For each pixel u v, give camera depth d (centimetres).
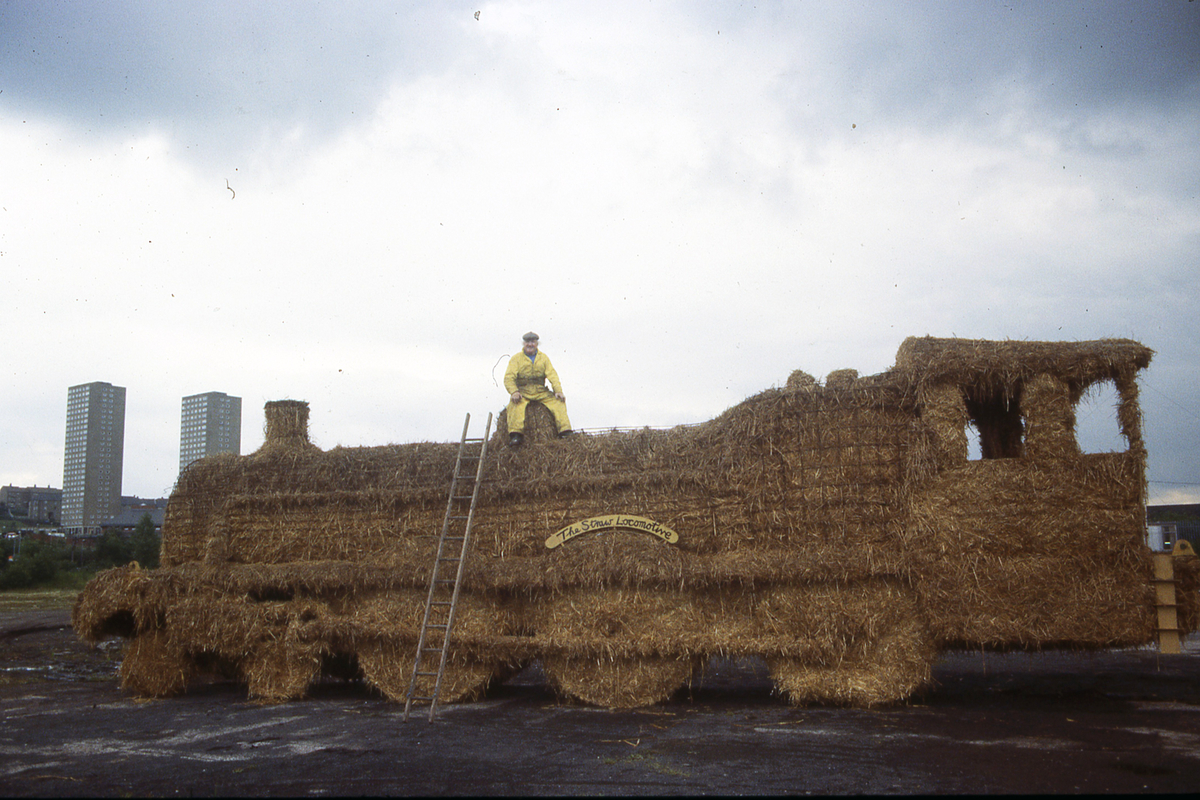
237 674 1093
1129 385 784
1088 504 771
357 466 1065
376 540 1012
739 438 887
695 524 894
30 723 818
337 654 1010
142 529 4644
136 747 699
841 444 848
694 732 721
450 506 914
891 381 837
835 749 643
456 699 886
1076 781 541
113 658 1364
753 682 1034
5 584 3856
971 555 781
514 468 984
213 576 984
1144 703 834
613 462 952
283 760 643
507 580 881
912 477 809
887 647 796
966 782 543
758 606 830
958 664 1127
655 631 838
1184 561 758
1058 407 788
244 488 1109
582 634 852
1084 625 753
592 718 798
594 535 922
